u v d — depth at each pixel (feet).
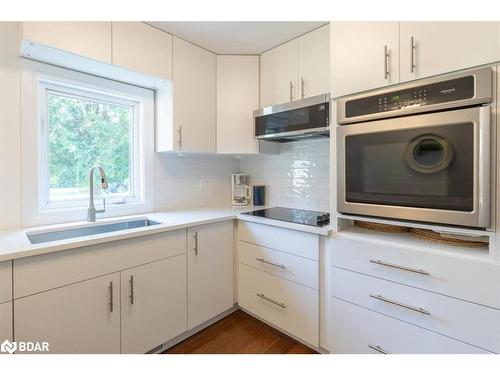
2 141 4.89
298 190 7.81
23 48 4.64
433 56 3.84
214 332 6.21
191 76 6.77
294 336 5.68
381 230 5.02
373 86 4.43
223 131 7.41
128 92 6.57
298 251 5.55
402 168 4.10
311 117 5.90
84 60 5.10
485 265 3.46
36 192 5.27
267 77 7.20
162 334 5.32
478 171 3.41
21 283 3.64
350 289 4.75
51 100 5.63
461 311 3.64
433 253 3.85
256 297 6.43
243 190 8.73
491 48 3.41
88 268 4.26
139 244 4.92
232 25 5.95
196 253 5.94
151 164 7.14
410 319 4.09
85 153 6.19
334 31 4.87
